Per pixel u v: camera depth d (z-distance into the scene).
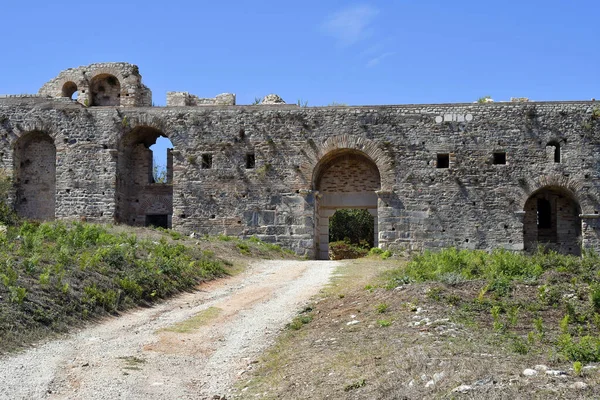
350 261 36.59
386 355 14.41
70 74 50.16
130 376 14.92
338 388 12.93
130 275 24.19
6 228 29.89
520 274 22.56
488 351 13.95
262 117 42.78
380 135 41.91
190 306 23.19
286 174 42.25
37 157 46.00
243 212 42.38
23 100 44.91
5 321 17.19
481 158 41.31
